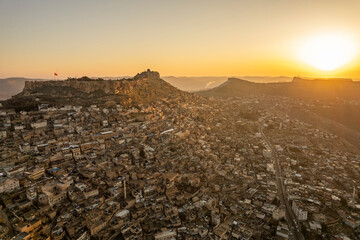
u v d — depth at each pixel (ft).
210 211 558.56
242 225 522.06
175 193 615.57
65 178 599.57
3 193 523.70
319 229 531.91
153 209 548.72
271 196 640.58
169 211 535.60
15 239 395.75
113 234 474.49
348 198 642.22
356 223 544.62
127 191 606.96
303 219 568.82
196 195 622.95
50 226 464.24
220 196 640.99
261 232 513.86
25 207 493.36
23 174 594.24
